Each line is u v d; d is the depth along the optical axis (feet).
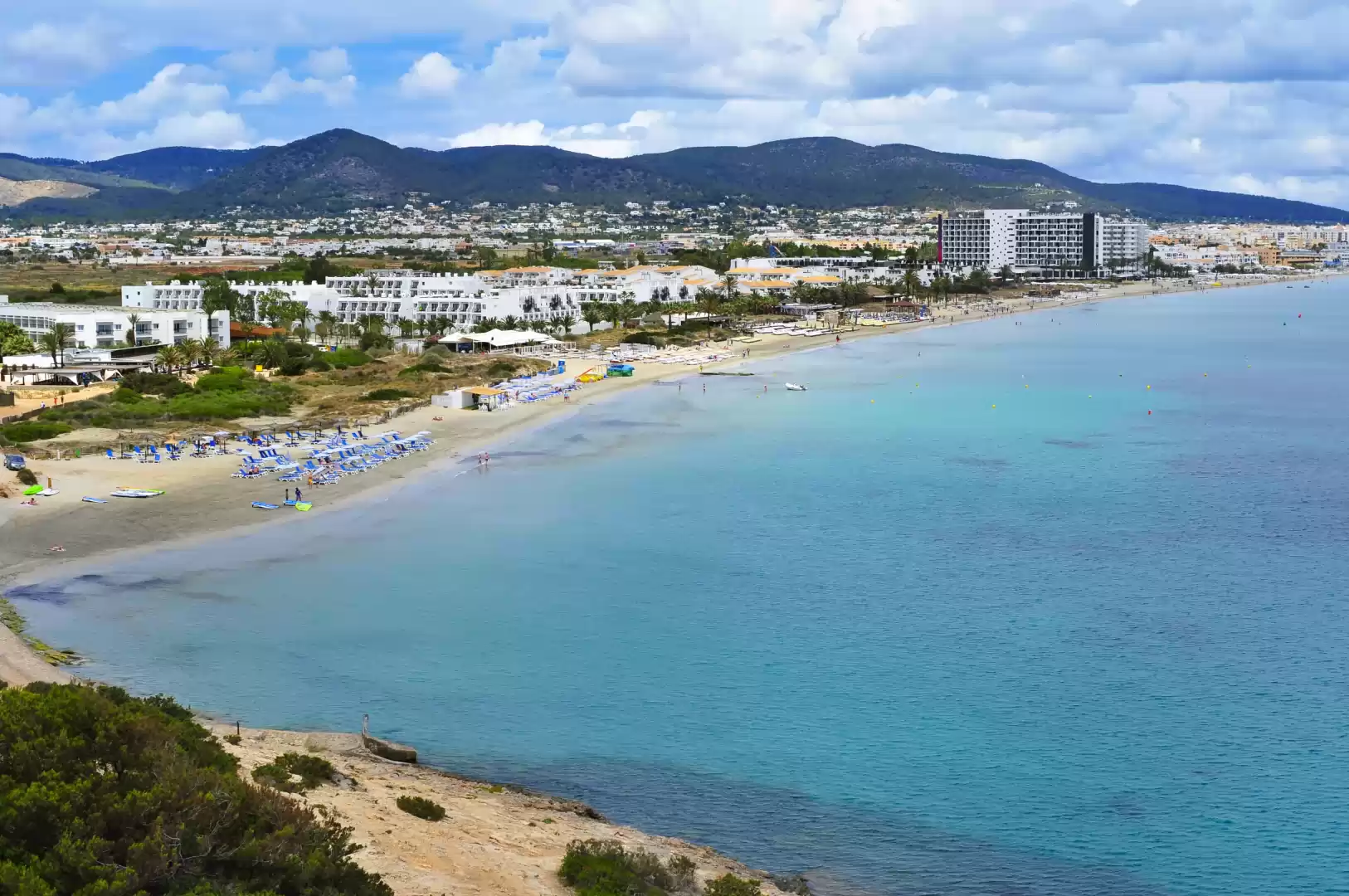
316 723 259.80
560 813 216.54
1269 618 331.36
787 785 236.02
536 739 254.47
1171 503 474.90
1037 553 399.44
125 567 371.76
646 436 634.02
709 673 290.97
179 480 489.26
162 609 332.39
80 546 392.68
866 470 542.16
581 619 329.52
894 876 204.54
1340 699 274.98
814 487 503.20
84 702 187.83
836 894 198.59
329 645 306.96
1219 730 259.19
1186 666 295.48
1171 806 227.40
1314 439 637.30
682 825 220.64
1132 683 285.02
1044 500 479.41
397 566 378.32
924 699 276.00
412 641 310.65
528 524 433.07
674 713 267.80
